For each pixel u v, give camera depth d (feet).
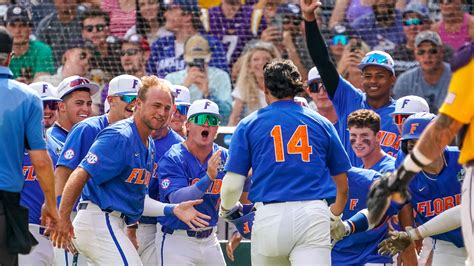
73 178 64.59
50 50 111.86
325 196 61.67
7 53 60.03
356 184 69.46
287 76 62.59
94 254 66.59
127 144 65.51
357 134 71.15
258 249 62.80
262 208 62.08
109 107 75.00
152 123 65.87
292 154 61.52
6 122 58.90
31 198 73.26
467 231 49.32
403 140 67.51
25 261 73.26
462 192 49.83
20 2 111.65
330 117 85.66
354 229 66.39
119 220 67.36
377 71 79.46
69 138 71.56
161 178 74.90
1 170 58.65
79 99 78.28
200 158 75.61
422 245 76.95
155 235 79.46
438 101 111.65
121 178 66.18
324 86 77.66
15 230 58.95
